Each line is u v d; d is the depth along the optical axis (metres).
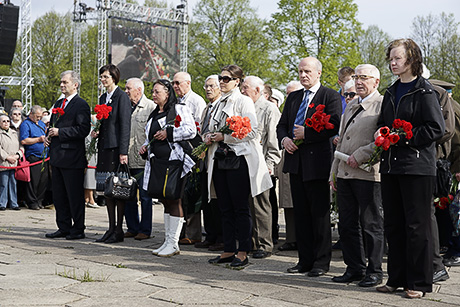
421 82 4.30
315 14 26.84
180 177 5.77
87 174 10.50
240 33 31.59
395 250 4.41
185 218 6.83
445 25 33.00
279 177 6.47
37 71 36.31
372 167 4.66
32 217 8.96
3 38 16.62
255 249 6.13
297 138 4.98
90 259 5.48
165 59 27.36
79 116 6.89
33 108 10.23
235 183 5.40
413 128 4.22
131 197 6.45
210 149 5.58
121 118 6.62
